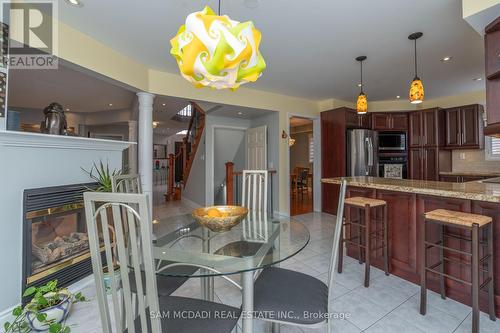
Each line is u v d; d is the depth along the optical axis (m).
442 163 4.92
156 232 1.88
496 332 1.69
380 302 2.05
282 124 4.98
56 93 5.11
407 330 1.71
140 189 2.01
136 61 3.27
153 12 2.23
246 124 5.91
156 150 12.58
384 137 5.23
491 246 1.81
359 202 2.47
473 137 4.53
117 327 0.97
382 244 2.64
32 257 1.99
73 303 2.03
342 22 2.39
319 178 5.49
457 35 2.64
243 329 1.25
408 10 2.19
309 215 5.13
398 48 2.93
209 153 5.44
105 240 0.95
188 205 6.38
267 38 2.70
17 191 1.86
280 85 4.34
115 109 6.84
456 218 1.78
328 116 5.26
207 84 1.30
